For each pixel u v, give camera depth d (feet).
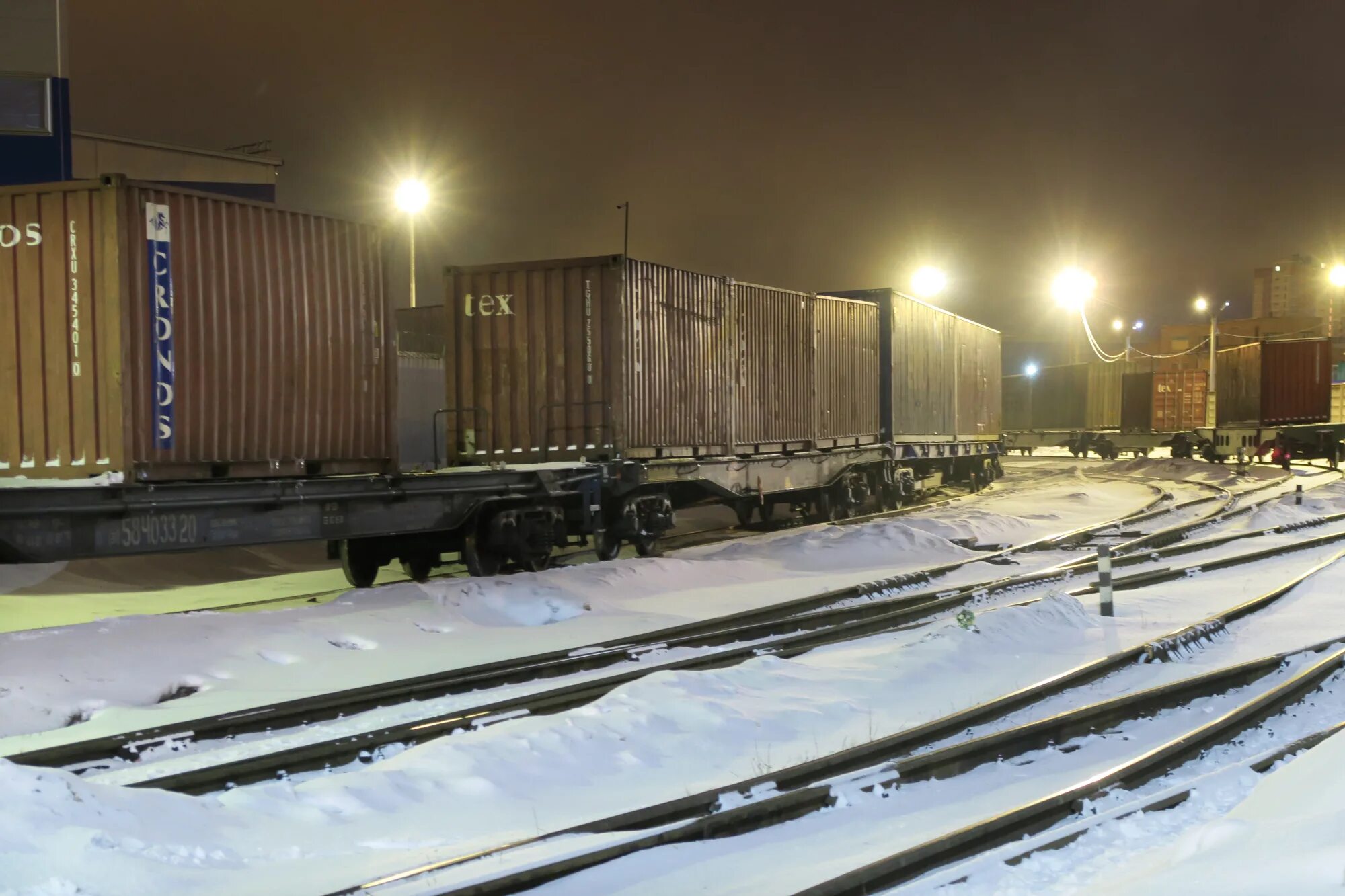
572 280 52.60
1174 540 60.95
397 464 41.73
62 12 60.70
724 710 25.54
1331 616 38.65
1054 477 130.93
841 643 35.01
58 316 33.17
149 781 20.29
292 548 59.82
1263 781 18.25
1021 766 22.62
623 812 19.81
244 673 30.30
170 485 33.60
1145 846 17.11
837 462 73.77
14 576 45.57
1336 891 11.89
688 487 59.41
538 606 40.47
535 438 53.16
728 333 61.11
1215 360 138.72
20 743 23.81
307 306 38.34
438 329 78.18
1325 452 128.06
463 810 20.18
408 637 35.37
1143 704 26.12
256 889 15.87
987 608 41.29
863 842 18.21
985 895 15.39
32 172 60.39
